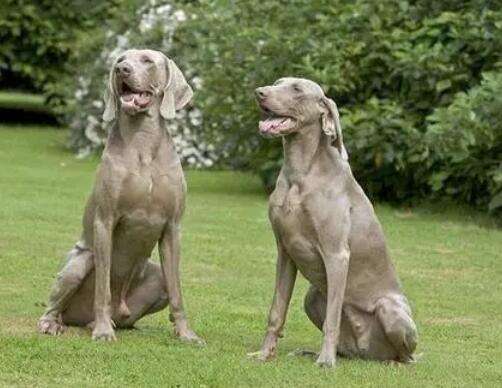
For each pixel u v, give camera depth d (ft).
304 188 26.86
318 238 26.84
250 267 41.32
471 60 55.06
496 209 53.21
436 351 30.12
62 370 25.61
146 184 28.43
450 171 52.65
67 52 93.04
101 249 28.63
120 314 30.04
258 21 59.31
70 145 76.95
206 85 58.13
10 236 44.80
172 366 26.14
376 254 27.37
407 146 53.62
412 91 55.42
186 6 69.92
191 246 44.73
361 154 54.70
